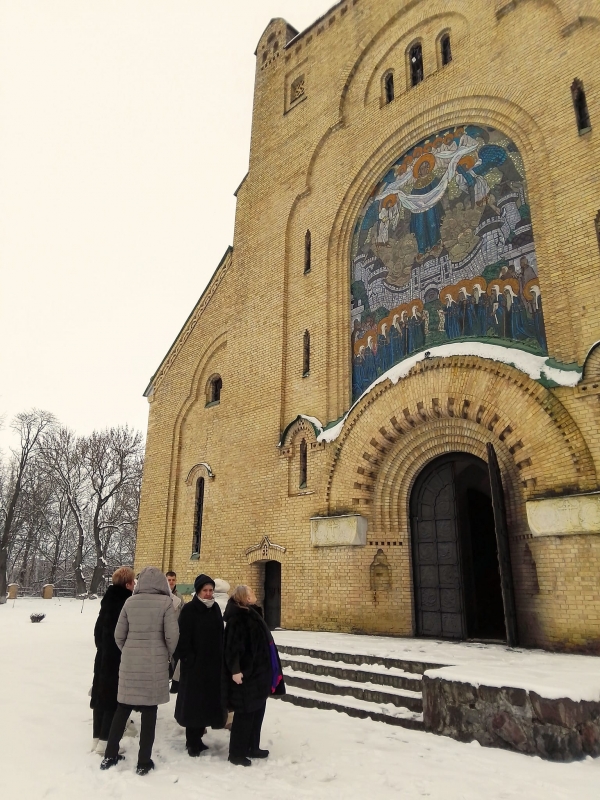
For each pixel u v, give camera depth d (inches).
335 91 729.0
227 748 251.6
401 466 543.5
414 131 626.5
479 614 582.9
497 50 576.4
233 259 794.2
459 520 510.9
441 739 256.8
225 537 665.0
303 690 354.9
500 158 543.8
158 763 231.5
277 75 832.3
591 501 395.5
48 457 1914.4
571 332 450.3
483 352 485.4
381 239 626.2
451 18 637.3
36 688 378.0
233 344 745.6
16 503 1952.5
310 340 652.7
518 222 513.3
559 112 508.4
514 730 238.4
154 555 756.6
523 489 452.8
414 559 526.9
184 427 793.6
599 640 378.0
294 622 558.9
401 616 507.5
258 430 669.9
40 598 1691.7
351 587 526.3
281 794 197.8
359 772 218.7
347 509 544.4
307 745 252.5
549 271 477.1
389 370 549.0
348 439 563.8
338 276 653.3
